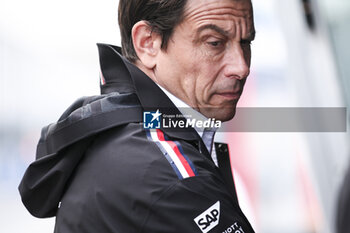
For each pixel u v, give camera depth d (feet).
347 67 27.50
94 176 11.90
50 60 121.70
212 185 11.23
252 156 35.04
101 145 12.17
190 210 10.81
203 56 12.67
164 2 12.74
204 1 12.50
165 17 12.80
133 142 11.73
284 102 33.88
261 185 35.09
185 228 10.75
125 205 11.24
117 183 11.41
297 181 32.32
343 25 27.61
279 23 28.53
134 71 12.42
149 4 12.99
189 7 12.55
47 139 12.70
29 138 117.80
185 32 12.67
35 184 12.64
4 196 91.97
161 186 10.96
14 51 119.75
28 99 119.75
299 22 27.81
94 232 11.64
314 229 29.37
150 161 11.26
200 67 12.72
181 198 10.85
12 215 80.53
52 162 12.51
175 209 10.80
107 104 12.14
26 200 13.02
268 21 39.29
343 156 25.31
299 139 28.48
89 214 11.75
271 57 38.55
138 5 13.20
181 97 13.07
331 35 27.66
